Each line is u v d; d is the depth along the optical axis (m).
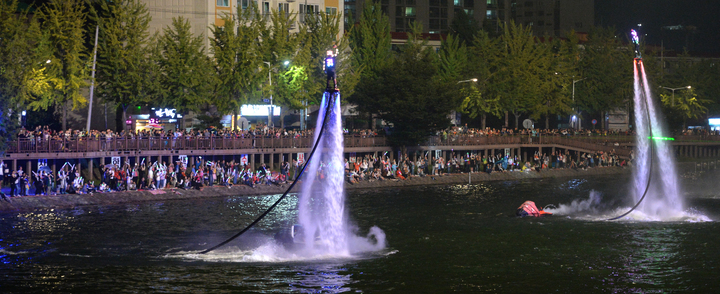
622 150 91.00
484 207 50.94
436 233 39.84
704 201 56.03
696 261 32.47
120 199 50.38
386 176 67.31
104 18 65.81
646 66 115.75
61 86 60.16
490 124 116.00
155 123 71.06
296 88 74.06
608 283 28.77
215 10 82.75
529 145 88.56
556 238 38.28
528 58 96.25
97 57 66.00
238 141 63.09
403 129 76.06
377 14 87.19
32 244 34.84
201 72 67.62
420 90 75.56
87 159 58.16
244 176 58.69
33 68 56.88
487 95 93.44
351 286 28.20
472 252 34.69
